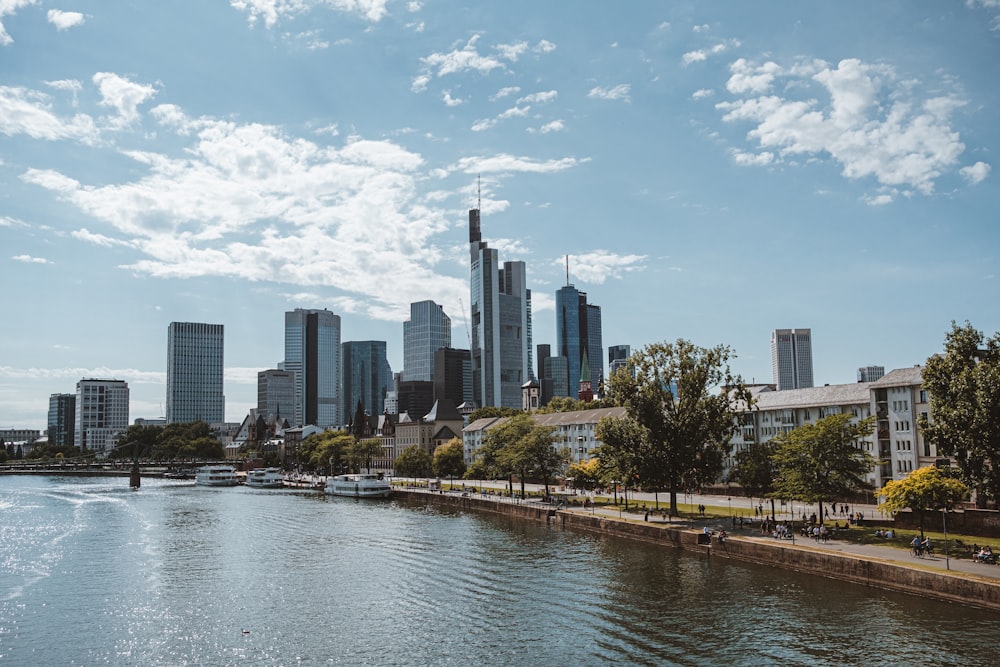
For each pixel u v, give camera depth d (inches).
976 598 3006.9
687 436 5398.6
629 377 5629.9
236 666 2600.9
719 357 5506.9
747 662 2541.8
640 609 3184.1
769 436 7175.2
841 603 3174.2
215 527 6151.6
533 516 6343.5
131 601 3481.8
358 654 2694.4
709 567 3996.1
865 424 4547.2
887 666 2469.2
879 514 4913.9
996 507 4217.5
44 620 3171.8
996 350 4195.4
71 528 6156.5
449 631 2933.1
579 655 2637.8
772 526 4505.4
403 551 4734.3
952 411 3937.0
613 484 7170.3
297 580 3885.3
